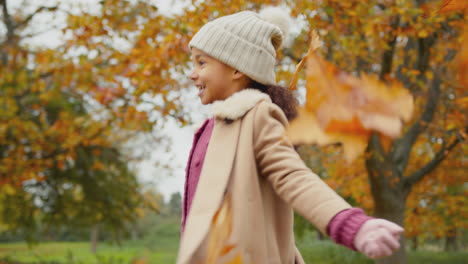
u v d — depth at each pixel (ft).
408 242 53.11
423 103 18.67
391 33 19.49
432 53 20.38
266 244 4.04
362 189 31.30
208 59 4.88
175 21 18.26
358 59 19.67
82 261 52.06
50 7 25.41
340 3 17.51
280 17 5.34
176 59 18.52
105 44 22.49
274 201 4.26
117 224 42.24
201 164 5.00
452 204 31.65
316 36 1.60
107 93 23.18
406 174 33.83
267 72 4.91
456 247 59.52
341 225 2.80
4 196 37.91
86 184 39.78
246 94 4.50
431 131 25.29
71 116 31.32
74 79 25.12
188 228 3.99
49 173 38.86
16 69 29.12
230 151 4.27
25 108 34.06
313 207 3.17
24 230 43.32
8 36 30.42
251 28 4.92
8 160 29.55
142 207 43.09
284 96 5.06
